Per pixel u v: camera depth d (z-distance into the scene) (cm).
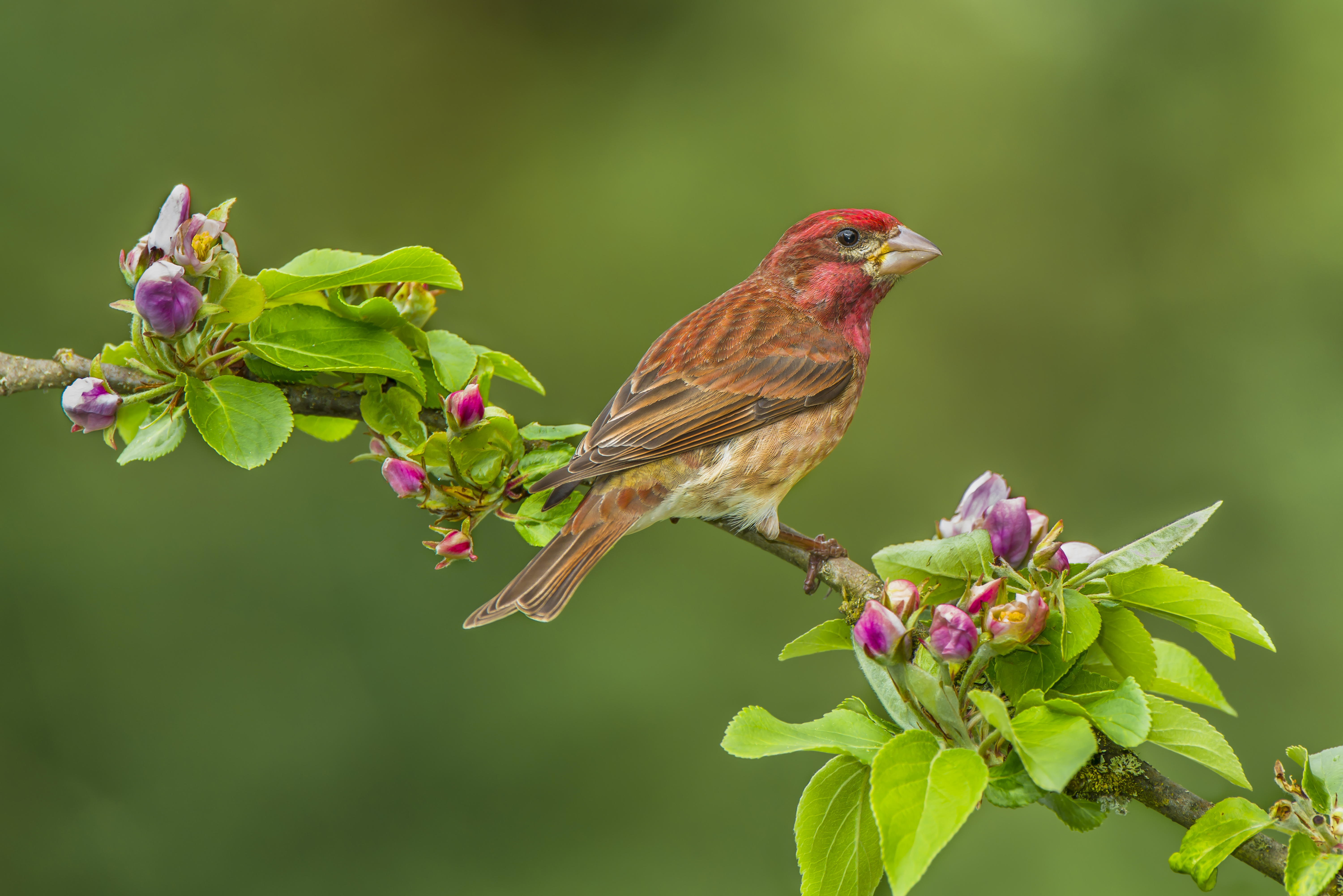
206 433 604
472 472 665
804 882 462
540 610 692
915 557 493
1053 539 505
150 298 601
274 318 645
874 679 476
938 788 397
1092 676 479
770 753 450
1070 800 471
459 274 646
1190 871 455
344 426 750
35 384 644
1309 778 462
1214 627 488
